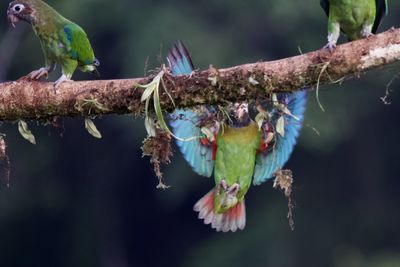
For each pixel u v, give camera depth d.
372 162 27.81
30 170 28.08
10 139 27.39
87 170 28.78
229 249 26.55
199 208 8.76
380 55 7.79
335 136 25.78
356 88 26.42
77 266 29.36
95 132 8.24
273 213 26.69
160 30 24.84
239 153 8.58
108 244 29.50
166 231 30.05
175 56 8.29
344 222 27.27
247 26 25.88
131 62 24.81
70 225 29.27
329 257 26.55
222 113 8.44
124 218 29.73
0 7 27.08
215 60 24.45
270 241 26.33
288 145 8.66
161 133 8.21
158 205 29.64
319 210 27.33
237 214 8.76
